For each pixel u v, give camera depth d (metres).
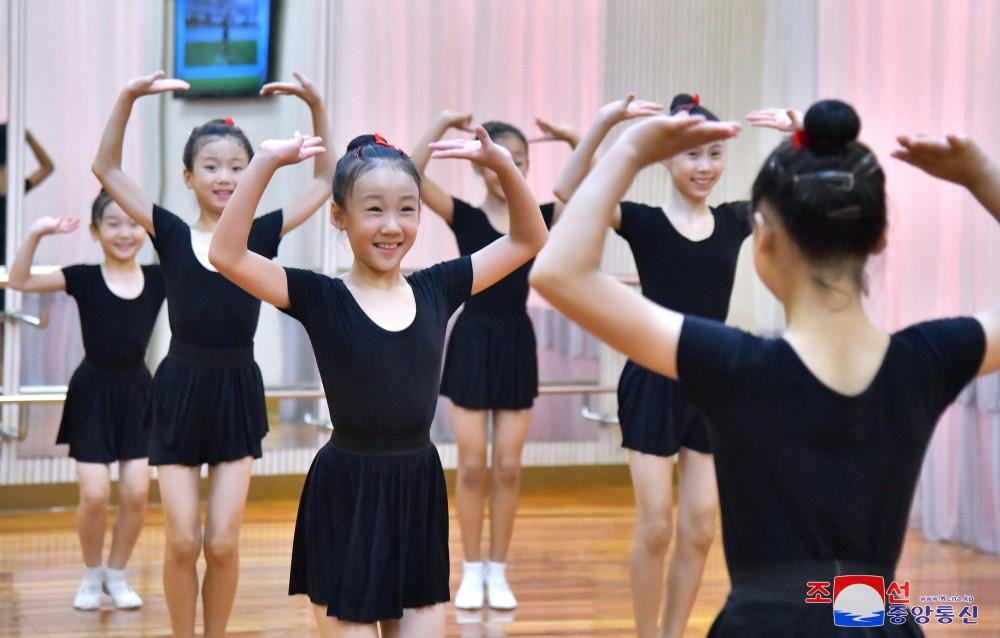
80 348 6.05
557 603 4.51
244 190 2.58
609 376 6.57
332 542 2.70
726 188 6.31
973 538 5.32
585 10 6.39
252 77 6.16
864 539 1.61
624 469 6.76
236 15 6.13
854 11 5.70
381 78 6.25
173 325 3.59
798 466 1.60
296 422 6.32
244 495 3.57
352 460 2.71
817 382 1.61
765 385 1.61
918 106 5.45
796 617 1.59
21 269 4.38
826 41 5.79
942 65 5.29
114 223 4.44
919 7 5.42
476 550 4.57
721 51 6.30
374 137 2.99
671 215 3.84
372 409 2.70
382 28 6.23
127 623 4.21
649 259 3.78
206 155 3.60
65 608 4.38
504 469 4.55
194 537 3.50
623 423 3.70
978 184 1.65
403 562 2.71
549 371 6.58
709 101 6.32
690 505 3.61
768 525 1.61
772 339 1.66
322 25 6.13
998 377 5.11
